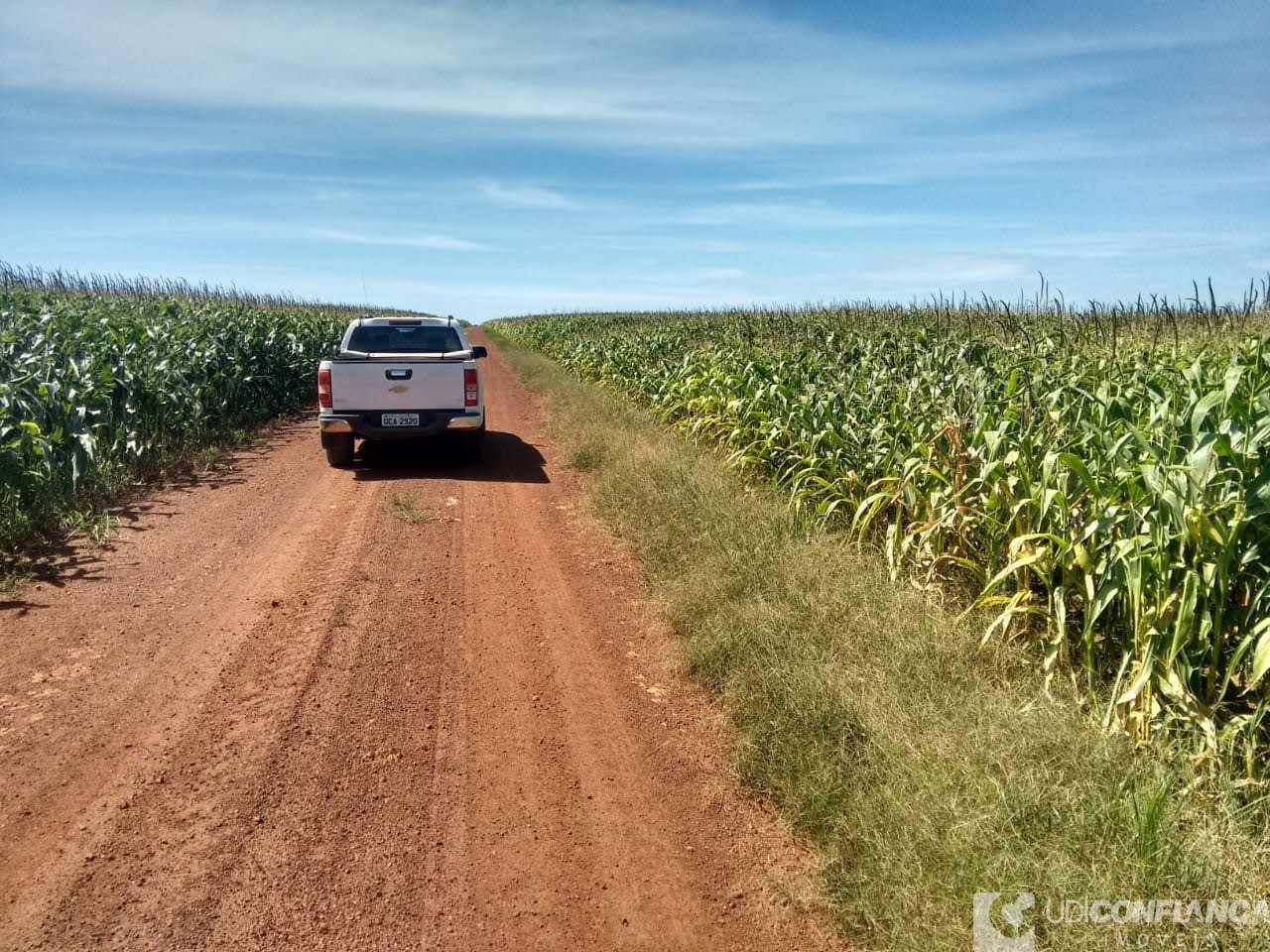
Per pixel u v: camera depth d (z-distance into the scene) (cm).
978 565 488
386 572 586
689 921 265
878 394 741
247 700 395
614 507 745
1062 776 289
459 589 558
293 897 267
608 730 382
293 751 353
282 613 503
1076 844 259
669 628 494
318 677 421
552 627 500
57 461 735
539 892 275
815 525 621
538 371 2280
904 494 540
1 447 641
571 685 425
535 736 375
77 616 489
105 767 336
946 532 521
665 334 1933
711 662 427
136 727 368
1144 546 346
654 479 767
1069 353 822
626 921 264
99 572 566
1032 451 480
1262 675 324
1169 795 277
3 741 352
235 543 643
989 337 1084
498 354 3584
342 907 264
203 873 277
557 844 301
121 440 873
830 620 438
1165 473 334
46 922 252
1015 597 409
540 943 253
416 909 265
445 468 993
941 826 276
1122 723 340
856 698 358
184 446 995
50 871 275
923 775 297
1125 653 349
